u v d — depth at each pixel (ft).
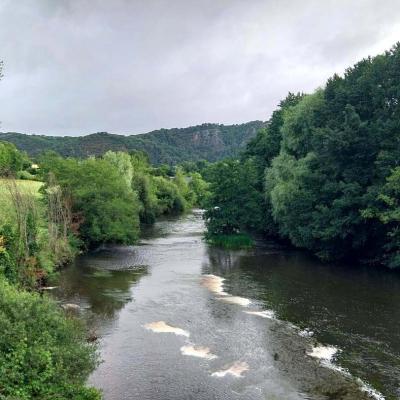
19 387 46.68
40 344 51.39
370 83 156.46
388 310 99.86
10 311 53.98
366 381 66.39
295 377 67.46
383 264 148.56
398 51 150.41
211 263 153.38
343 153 153.28
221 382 65.51
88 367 55.93
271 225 208.64
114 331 85.56
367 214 137.90
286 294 113.09
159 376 67.05
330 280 128.16
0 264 90.79
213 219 201.16
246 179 201.87
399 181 130.62
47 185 162.61
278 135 228.43
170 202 351.46
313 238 163.32
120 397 60.54
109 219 175.94
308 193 163.12
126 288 117.29
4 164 228.63
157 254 170.09
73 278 126.72
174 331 86.22
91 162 186.80
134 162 361.92
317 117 173.78
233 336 83.92
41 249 126.41
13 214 109.60
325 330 87.45
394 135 142.41
